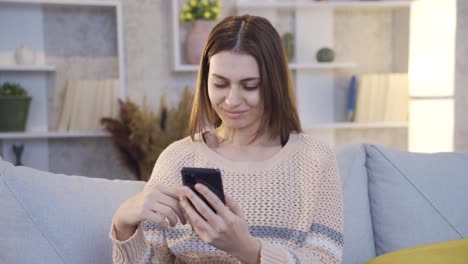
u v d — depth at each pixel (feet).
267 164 4.12
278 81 4.02
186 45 8.96
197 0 8.72
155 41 9.22
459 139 9.04
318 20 9.71
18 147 8.65
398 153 5.42
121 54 8.50
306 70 9.82
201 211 3.08
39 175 4.57
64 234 4.33
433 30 8.68
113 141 8.52
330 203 3.93
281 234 3.83
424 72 8.73
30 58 8.48
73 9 8.89
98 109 8.61
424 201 5.16
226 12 9.43
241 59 3.82
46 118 8.89
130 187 4.73
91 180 4.73
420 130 8.79
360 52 9.95
